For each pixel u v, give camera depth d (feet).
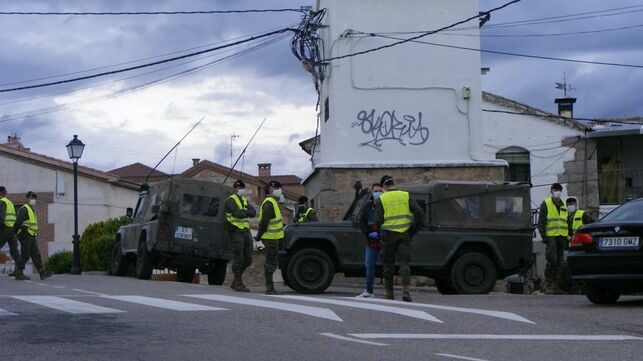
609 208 101.81
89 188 126.00
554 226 56.65
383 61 77.25
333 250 51.93
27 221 61.36
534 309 38.93
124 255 70.23
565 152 103.45
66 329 29.43
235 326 30.81
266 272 48.85
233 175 128.57
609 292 41.98
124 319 32.04
